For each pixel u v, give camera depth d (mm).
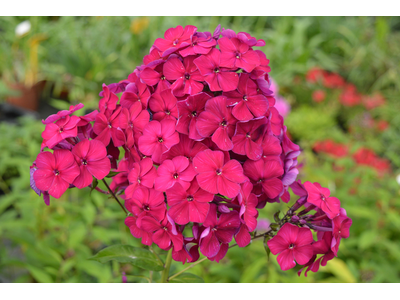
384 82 1558
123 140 388
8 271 624
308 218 386
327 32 1799
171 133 362
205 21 1705
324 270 573
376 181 742
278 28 1716
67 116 391
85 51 1368
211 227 358
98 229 562
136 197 365
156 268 407
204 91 375
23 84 1210
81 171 375
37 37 1275
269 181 375
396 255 585
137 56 1442
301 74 1559
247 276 519
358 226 668
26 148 809
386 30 1677
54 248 554
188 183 354
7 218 624
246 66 366
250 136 368
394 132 1194
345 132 1425
